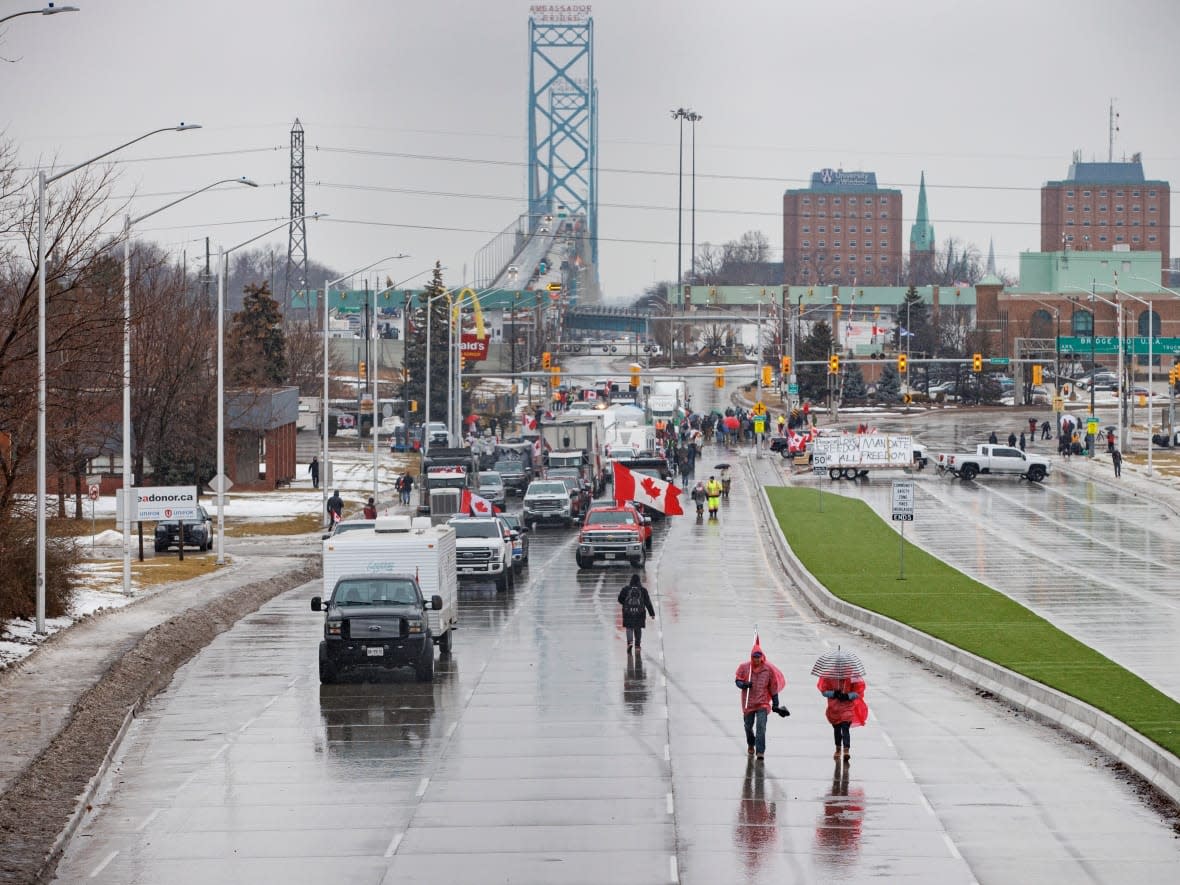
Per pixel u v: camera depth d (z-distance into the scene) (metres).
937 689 53.88
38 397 64.06
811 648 63.66
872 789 38.59
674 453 175.88
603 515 98.50
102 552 106.25
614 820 35.59
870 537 111.50
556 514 129.00
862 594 79.00
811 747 43.75
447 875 31.31
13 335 65.94
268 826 35.44
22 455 68.38
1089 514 130.50
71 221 71.69
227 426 146.38
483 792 38.38
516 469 162.12
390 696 52.69
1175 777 37.94
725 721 47.62
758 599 81.31
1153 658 59.06
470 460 137.00
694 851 32.94
